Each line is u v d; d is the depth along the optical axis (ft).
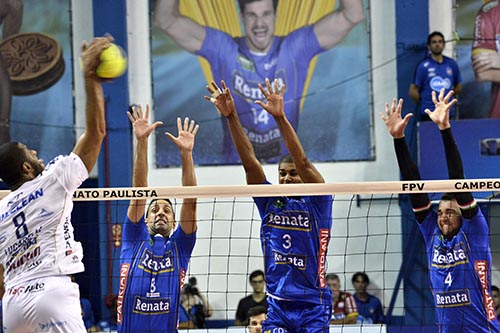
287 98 88.99
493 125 80.59
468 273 48.01
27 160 36.50
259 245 85.71
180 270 47.80
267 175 88.02
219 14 89.35
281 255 46.60
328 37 88.69
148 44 89.40
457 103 87.20
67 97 89.30
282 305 46.62
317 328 45.93
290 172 47.91
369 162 87.86
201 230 85.81
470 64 87.97
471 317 47.91
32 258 35.01
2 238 35.60
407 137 86.63
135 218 47.83
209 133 89.10
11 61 89.20
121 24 88.99
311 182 46.80
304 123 88.94
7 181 36.50
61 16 89.40
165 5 89.45
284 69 88.99
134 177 47.80
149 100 89.30
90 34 89.35
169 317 47.16
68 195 35.47
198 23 89.40
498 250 74.13
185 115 89.40
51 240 35.17
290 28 88.99
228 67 89.30
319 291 46.65
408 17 88.02
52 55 89.40
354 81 88.48
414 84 86.43
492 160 80.48
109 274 79.36
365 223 84.17
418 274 82.23
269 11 88.94
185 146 48.93
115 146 87.61
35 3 89.45
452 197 48.78
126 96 88.07
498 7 87.71
